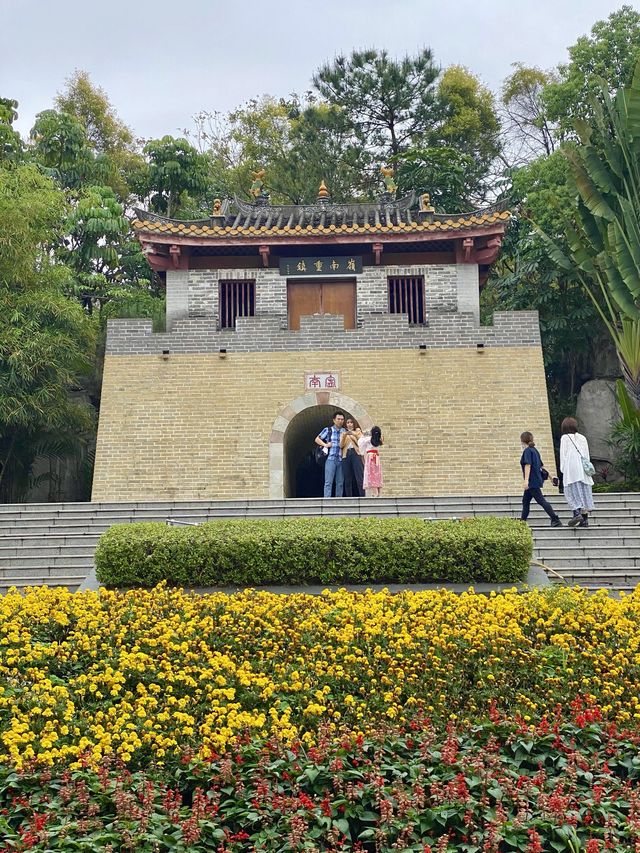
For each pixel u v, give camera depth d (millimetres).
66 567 15211
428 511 17641
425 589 13500
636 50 29922
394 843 7156
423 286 24844
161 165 35000
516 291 29750
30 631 10812
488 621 10914
